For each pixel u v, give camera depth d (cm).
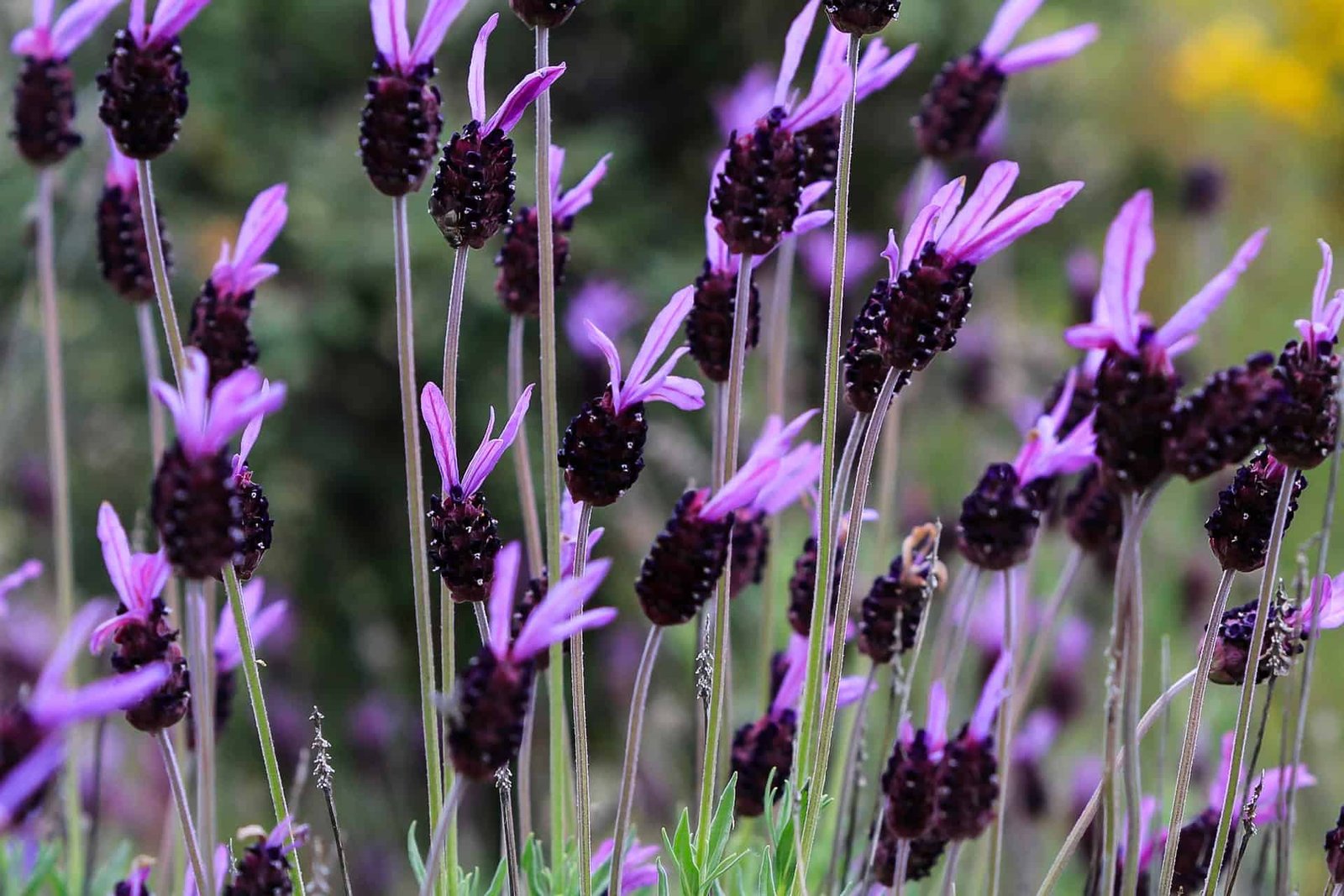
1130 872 93
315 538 254
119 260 109
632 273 262
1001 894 124
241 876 96
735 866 105
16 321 224
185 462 92
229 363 103
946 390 233
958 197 97
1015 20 113
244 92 268
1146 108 365
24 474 175
